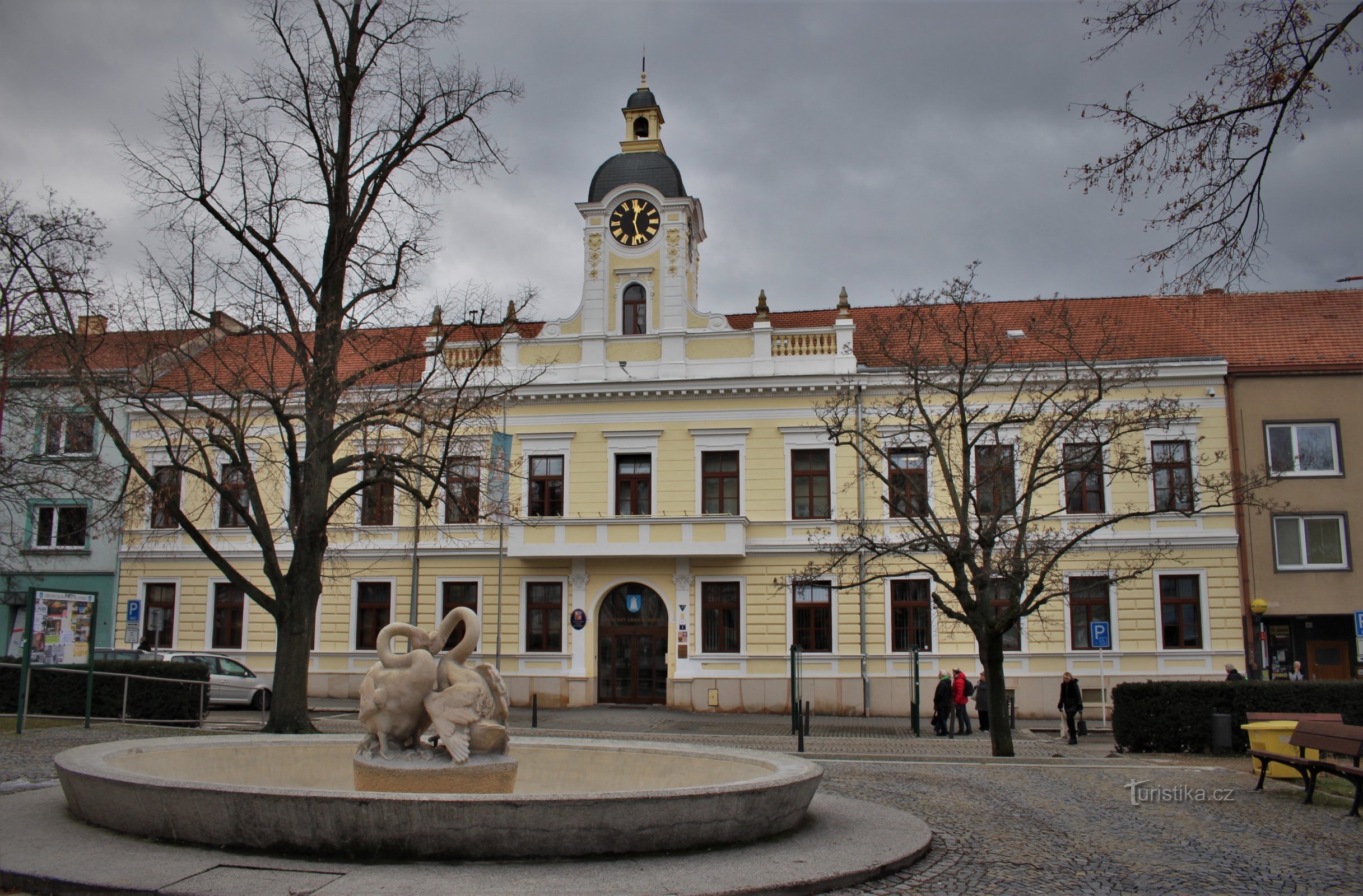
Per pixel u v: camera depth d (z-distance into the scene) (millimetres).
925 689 33000
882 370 34031
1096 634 30578
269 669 36156
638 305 36938
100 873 8203
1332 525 32688
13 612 37875
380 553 36062
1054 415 27062
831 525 34094
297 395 32750
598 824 9055
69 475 35156
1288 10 9031
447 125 22734
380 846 8742
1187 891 9344
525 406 36219
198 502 37219
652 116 38719
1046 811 13438
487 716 11008
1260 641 31969
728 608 34375
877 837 10648
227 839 8977
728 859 9336
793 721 27656
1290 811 13625
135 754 11461
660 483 35281
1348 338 34500
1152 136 9969
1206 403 33344
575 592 34625
